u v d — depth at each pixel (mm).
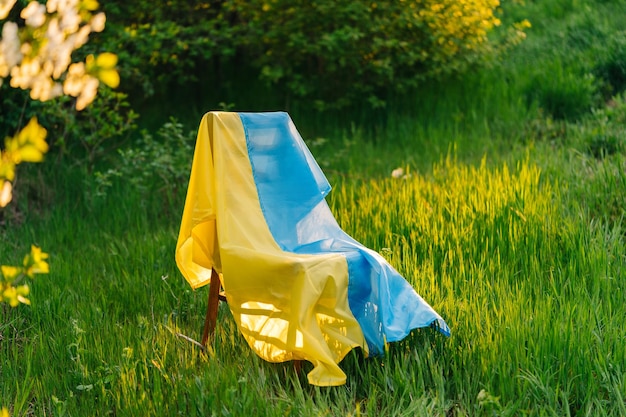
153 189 6625
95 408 3262
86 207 6348
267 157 3865
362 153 7578
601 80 8414
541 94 8367
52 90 1687
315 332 3266
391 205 5387
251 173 3756
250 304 3494
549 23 10617
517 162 6375
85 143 7398
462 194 5449
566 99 8109
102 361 3566
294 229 3793
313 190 3871
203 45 8516
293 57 8516
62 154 6832
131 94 8727
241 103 8961
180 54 8766
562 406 3154
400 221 5098
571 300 3926
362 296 3555
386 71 8047
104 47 7191
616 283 4191
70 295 4492
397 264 4434
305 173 3893
